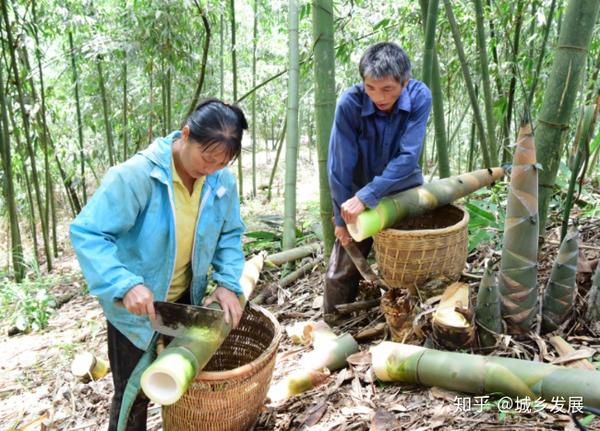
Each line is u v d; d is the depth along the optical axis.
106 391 3.14
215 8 7.04
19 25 6.07
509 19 4.48
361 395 2.54
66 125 7.92
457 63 5.66
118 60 6.99
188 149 1.87
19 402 3.28
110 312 2.04
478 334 2.65
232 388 2.12
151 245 1.99
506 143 5.03
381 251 2.80
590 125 2.80
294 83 4.38
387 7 5.95
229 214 2.23
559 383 2.15
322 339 2.97
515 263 2.64
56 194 10.12
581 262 3.11
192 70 7.21
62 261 7.54
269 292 4.21
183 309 1.98
